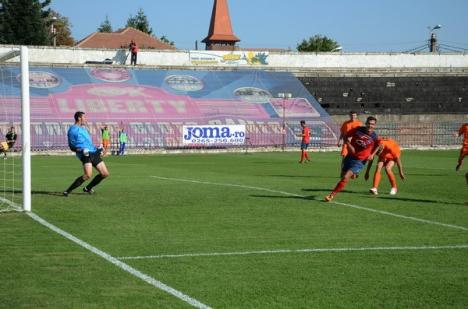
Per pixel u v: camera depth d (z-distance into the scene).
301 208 12.96
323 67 59.72
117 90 47.97
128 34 92.00
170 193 15.73
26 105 12.48
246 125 45.25
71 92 46.19
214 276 7.27
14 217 11.61
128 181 19.27
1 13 70.69
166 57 56.69
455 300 6.38
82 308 6.03
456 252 8.69
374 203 13.84
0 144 15.43
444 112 56.94
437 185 18.38
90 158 15.05
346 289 6.75
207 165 28.45
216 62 57.72
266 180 19.78
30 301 6.25
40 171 24.23
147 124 43.62
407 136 48.66
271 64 59.00
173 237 9.66
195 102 48.34
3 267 7.62
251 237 9.70
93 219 11.41
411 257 8.35
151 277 7.20
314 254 8.50
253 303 6.22
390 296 6.50
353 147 13.86
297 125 47.28
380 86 58.34
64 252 8.50
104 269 7.55
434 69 60.16
